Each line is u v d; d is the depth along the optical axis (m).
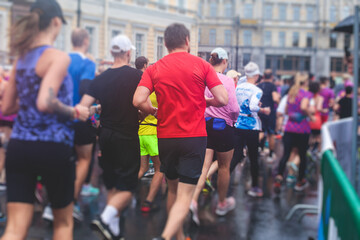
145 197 5.55
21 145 2.38
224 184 4.95
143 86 3.16
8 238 2.37
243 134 4.77
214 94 3.13
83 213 5.04
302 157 6.69
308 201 6.09
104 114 3.63
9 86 2.51
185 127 3.08
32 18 2.42
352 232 2.16
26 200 2.44
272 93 7.37
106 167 3.68
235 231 4.66
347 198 2.40
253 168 6.02
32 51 2.42
